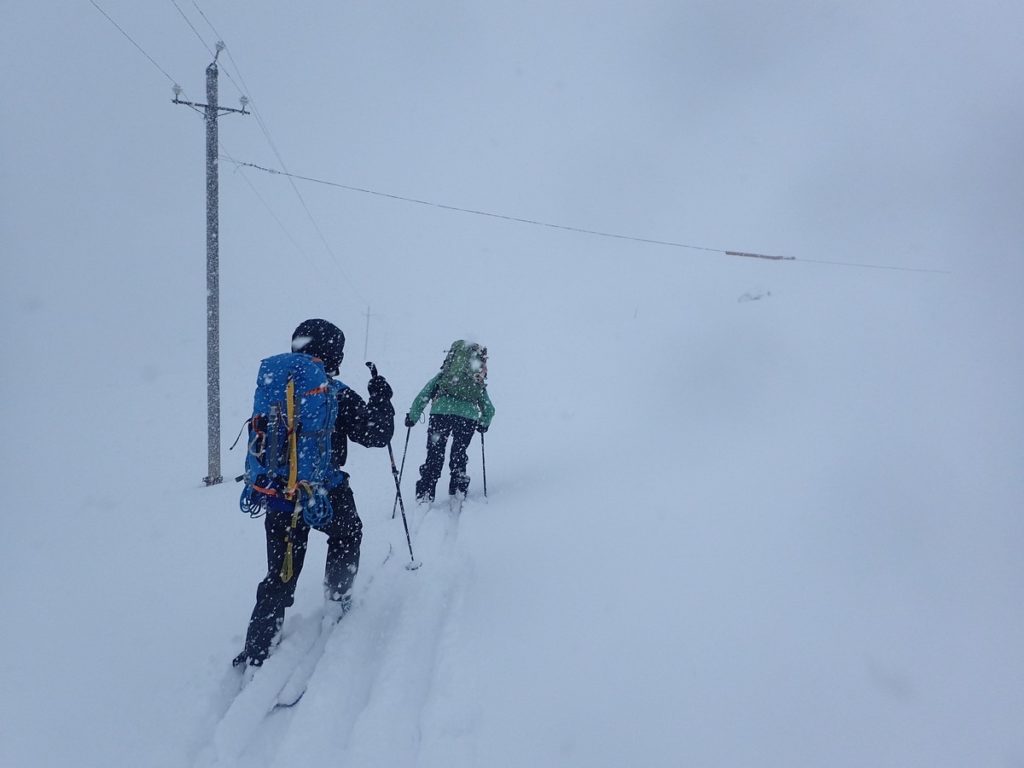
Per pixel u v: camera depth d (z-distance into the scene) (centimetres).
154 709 263
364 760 221
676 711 238
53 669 303
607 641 289
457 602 343
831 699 241
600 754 217
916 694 243
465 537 456
